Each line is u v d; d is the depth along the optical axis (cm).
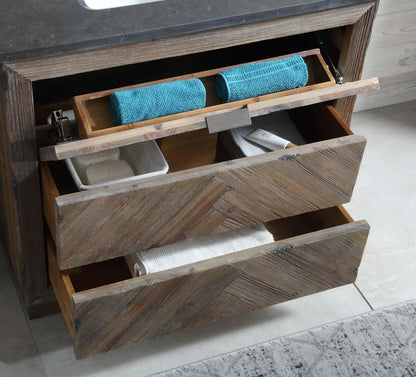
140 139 119
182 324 136
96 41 115
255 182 127
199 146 146
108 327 127
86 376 143
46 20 117
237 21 122
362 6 130
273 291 139
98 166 134
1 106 118
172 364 146
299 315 156
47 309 152
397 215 180
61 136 128
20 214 131
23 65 112
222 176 123
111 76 150
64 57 115
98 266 145
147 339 135
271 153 126
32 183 127
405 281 165
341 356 149
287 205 134
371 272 166
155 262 130
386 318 156
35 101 147
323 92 129
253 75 129
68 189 138
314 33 145
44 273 145
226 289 133
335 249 136
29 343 148
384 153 196
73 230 119
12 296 156
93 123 125
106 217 120
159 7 122
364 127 203
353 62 140
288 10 124
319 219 151
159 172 127
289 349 149
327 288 145
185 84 125
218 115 123
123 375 143
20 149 121
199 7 122
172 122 121
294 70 131
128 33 116
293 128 152
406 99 211
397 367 148
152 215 123
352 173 134
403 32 192
